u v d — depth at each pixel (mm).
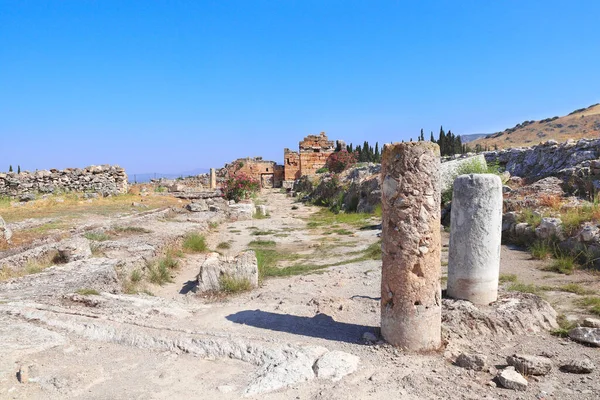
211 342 4980
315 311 6410
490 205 6148
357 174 27188
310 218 21406
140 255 9977
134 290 8141
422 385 4152
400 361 4688
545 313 5953
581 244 8844
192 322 6031
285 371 4305
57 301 6559
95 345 5117
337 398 3904
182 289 8758
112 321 5711
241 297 7832
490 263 6184
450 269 6504
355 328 5730
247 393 4027
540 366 4441
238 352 4816
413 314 4895
